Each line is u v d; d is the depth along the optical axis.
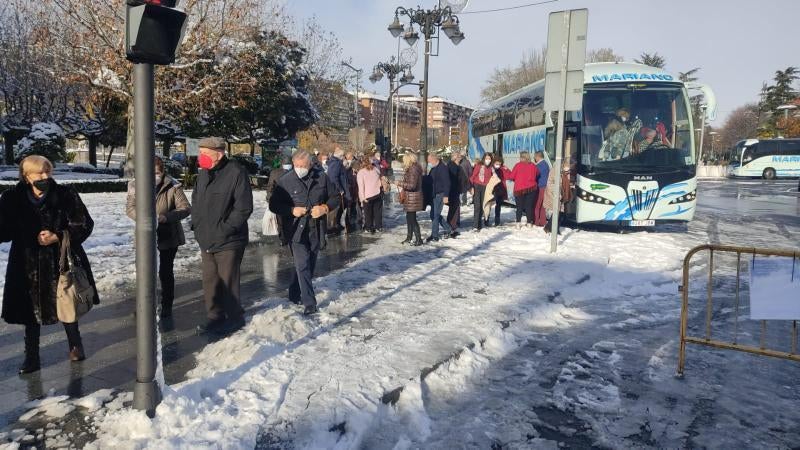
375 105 120.62
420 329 5.92
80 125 32.81
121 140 35.28
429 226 14.65
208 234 5.66
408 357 5.09
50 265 4.56
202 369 4.80
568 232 13.45
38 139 27.05
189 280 8.04
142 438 3.57
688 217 13.21
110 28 18.75
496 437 4.01
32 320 4.53
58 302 4.58
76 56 19.61
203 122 27.14
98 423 3.79
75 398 4.20
